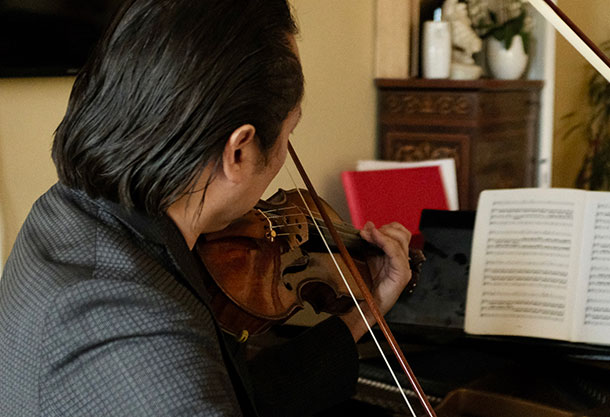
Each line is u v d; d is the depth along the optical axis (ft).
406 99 10.40
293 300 3.96
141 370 2.12
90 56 2.51
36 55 5.94
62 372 2.15
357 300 4.36
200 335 2.26
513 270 4.96
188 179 2.42
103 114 2.40
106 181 2.41
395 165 9.20
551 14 4.49
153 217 2.46
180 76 2.33
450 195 9.23
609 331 4.73
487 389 4.48
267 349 4.08
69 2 6.11
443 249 5.30
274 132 2.54
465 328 4.97
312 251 4.47
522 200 5.04
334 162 10.00
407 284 4.68
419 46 10.98
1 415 2.28
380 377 4.86
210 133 2.38
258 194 2.71
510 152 11.03
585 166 15.21
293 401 3.87
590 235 4.84
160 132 2.35
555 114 14.42
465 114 10.03
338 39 9.84
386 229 4.58
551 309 4.84
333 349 4.07
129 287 2.21
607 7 15.08
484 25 11.25
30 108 6.16
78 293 2.17
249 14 2.43
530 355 4.85
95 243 2.35
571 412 4.14
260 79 2.43
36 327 2.18
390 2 10.39
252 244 4.09
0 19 5.61
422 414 4.42
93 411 2.12
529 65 11.74
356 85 10.28
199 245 3.89
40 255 2.38
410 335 5.06
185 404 2.09
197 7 2.37
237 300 3.73
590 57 4.47
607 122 14.90
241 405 2.79
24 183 6.17
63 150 2.46
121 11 2.45
